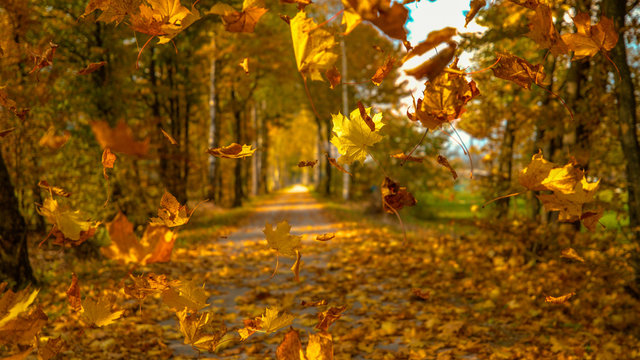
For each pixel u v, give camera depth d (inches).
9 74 149.1
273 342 157.9
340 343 157.6
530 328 171.8
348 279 270.4
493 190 298.4
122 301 202.1
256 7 26.0
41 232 268.8
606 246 202.1
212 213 858.8
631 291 193.9
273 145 2333.9
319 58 25.5
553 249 244.2
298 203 1330.0
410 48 22.7
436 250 336.5
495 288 224.8
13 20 154.9
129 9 27.0
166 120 642.2
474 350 150.0
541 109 253.4
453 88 28.8
